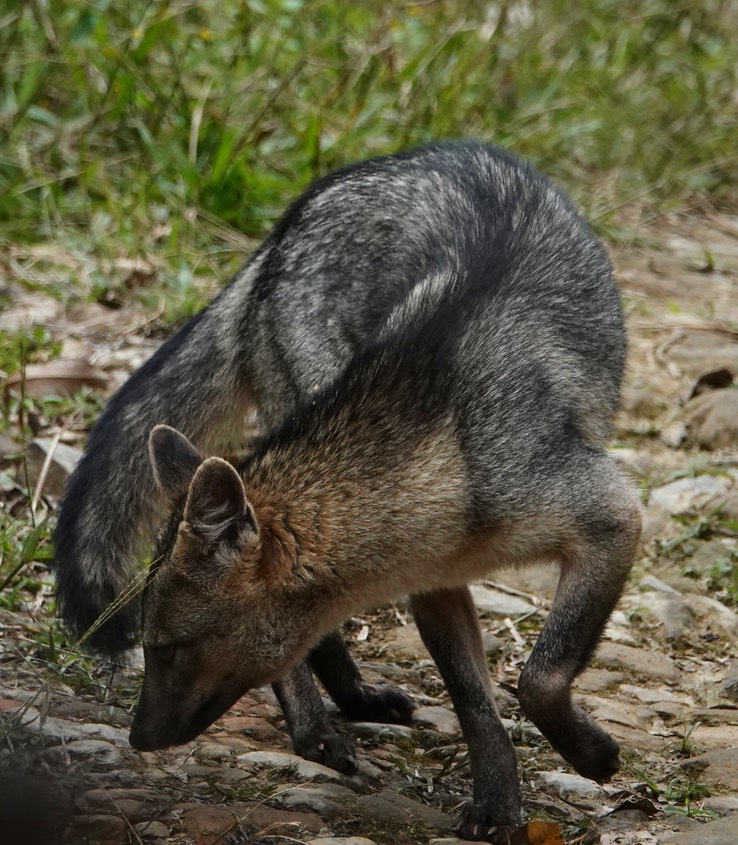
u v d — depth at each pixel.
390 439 7.71
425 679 9.42
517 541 7.83
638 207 18.45
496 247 8.51
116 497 8.98
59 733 7.75
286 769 7.84
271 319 9.16
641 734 8.77
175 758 7.85
